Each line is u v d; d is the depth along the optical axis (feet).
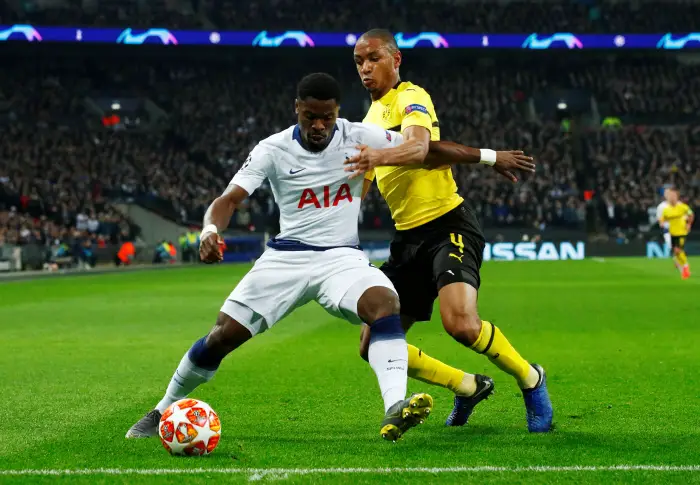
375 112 21.66
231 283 94.58
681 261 93.50
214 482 15.53
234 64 208.74
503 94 207.62
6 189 150.10
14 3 197.16
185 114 194.08
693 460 17.22
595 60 215.92
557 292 74.54
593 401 24.94
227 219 18.74
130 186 163.12
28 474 16.26
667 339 41.42
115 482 15.60
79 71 202.80
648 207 170.71
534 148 188.44
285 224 19.57
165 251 151.94
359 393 26.71
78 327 49.55
